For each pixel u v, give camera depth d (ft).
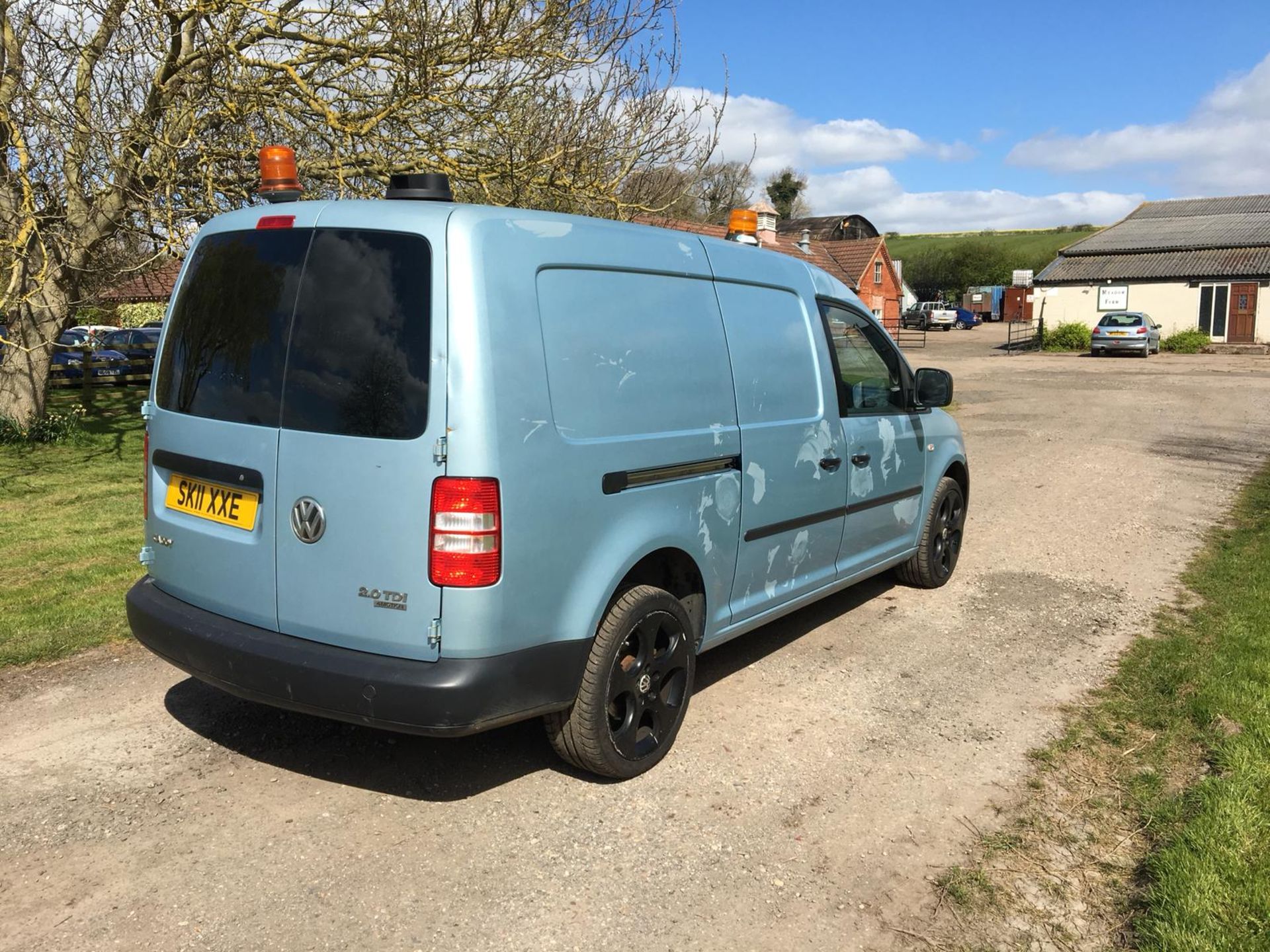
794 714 13.44
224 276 11.05
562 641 10.20
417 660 9.48
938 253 242.17
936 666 15.34
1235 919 8.50
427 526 9.23
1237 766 11.31
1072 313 123.75
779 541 14.03
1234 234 123.44
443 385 9.21
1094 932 8.73
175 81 33.19
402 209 9.82
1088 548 22.95
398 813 10.66
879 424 16.67
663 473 11.45
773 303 14.11
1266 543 22.35
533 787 11.28
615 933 8.64
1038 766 11.89
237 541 10.57
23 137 33.22
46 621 16.67
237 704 13.51
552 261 10.21
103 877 9.36
